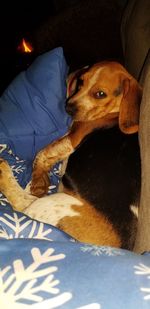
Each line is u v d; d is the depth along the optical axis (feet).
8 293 0.89
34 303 0.85
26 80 2.19
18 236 1.33
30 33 3.59
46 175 2.05
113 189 1.69
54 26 2.77
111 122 1.96
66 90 2.19
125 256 1.00
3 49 4.64
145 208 1.40
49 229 1.36
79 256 0.98
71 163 1.91
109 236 1.64
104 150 1.82
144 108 1.46
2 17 5.01
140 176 1.69
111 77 1.95
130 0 2.59
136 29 2.29
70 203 1.76
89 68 2.07
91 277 0.90
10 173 1.96
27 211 1.77
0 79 4.27
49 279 0.90
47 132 2.16
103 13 2.75
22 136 2.16
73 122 2.06
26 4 4.98
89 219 1.69
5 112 2.20
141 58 2.19
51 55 2.14
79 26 2.75
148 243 1.35
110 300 0.85
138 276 0.91
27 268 0.94
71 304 0.85
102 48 2.76
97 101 1.98
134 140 1.81
